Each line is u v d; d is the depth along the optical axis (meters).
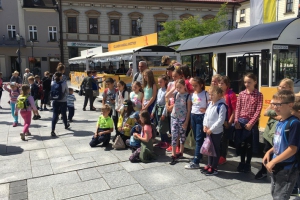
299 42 7.98
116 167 4.96
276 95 2.78
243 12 37.25
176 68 5.20
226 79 4.75
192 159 5.14
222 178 4.41
